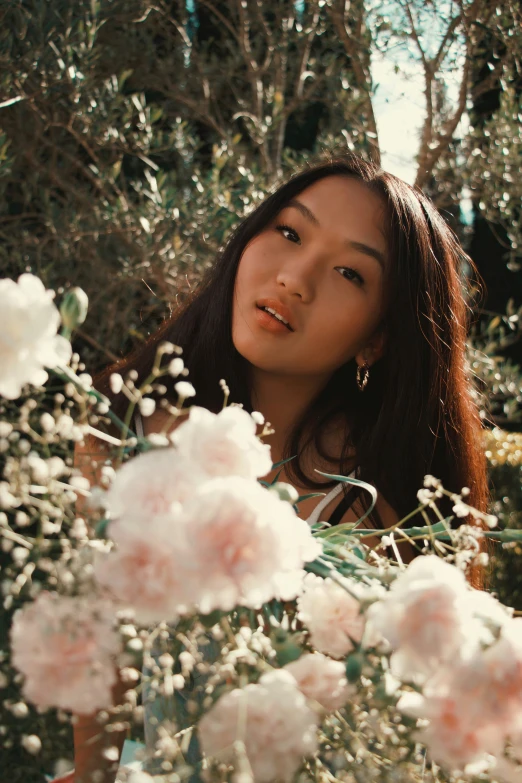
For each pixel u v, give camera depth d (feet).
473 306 10.27
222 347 4.59
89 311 13.21
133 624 2.15
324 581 2.33
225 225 12.37
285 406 4.62
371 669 2.01
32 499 2.10
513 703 1.79
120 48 14.71
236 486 1.83
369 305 4.14
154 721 2.27
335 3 13.93
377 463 4.64
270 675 1.95
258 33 16.21
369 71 14.64
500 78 14.43
